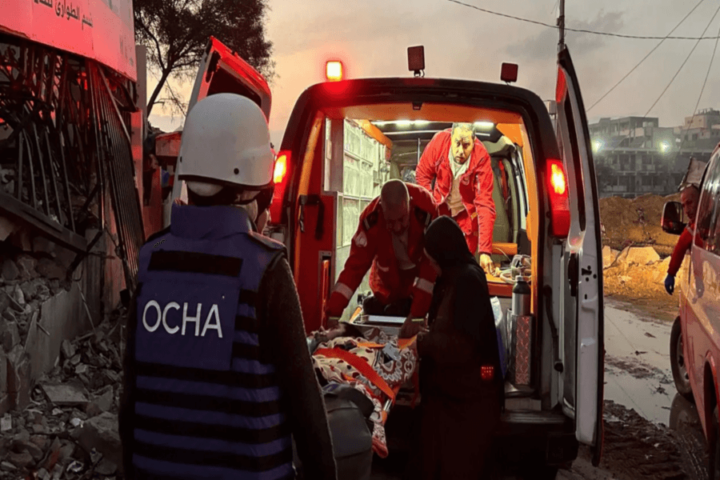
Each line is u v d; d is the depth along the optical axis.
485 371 3.24
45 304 4.56
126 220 6.29
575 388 3.28
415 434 3.62
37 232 4.82
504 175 6.94
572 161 3.47
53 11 5.18
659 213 30.92
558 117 3.56
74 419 3.97
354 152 5.14
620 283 14.70
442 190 5.89
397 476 4.04
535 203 3.66
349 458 2.16
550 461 3.46
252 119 1.73
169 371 1.62
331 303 3.96
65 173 5.66
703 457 4.58
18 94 5.44
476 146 5.74
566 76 3.29
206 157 1.67
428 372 3.33
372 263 4.40
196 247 1.65
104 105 6.50
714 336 3.96
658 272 15.09
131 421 1.75
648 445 4.80
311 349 3.20
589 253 3.20
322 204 4.25
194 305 1.60
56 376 4.60
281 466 1.62
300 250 4.27
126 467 1.78
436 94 3.80
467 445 3.24
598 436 3.20
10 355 3.88
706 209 4.96
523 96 3.67
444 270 3.33
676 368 6.11
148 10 27.86
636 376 6.86
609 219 31.14
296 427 1.64
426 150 6.00
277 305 1.60
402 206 3.79
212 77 3.54
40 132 5.65
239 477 1.57
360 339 3.16
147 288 1.68
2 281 4.34
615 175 103.75
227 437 1.58
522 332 3.57
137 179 7.93
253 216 2.00
